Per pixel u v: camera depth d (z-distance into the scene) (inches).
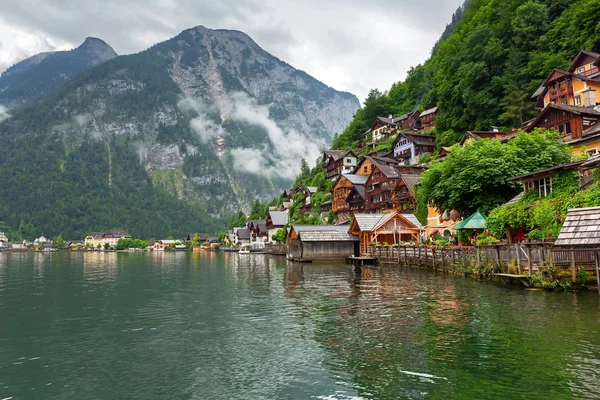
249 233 6688.0
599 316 681.0
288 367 494.6
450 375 450.3
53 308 924.0
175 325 729.0
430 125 4690.0
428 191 1793.8
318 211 4758.9
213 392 432.5
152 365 518.6
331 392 419.8
